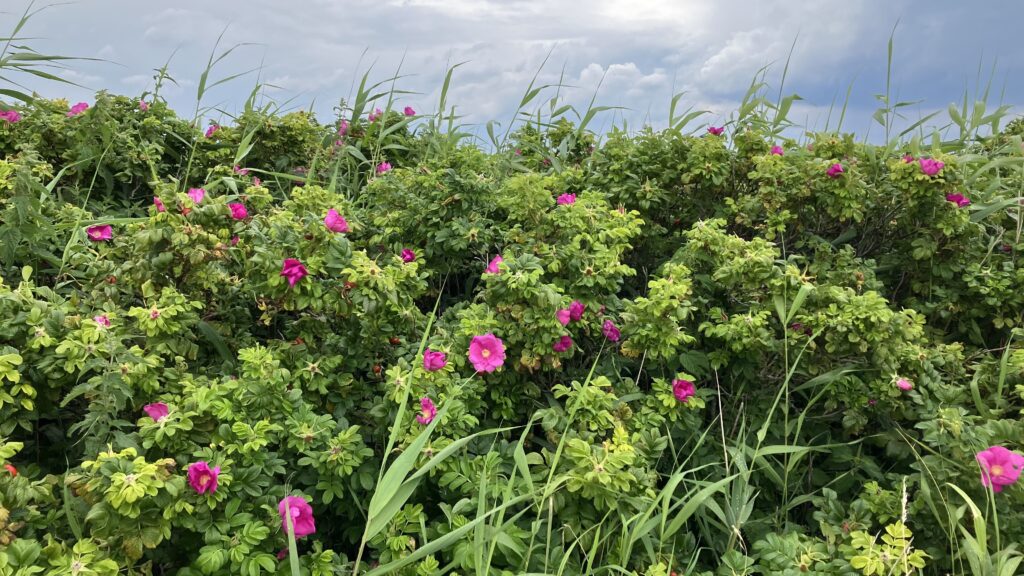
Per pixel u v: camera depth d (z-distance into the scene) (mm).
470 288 4691
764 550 2594
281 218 3352
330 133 7145
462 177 4465
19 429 2787
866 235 4824
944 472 2670
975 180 4934
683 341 3617
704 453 3387
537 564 2529
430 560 2414
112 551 2074
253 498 2387
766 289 3590
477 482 2711
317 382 3057
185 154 6535
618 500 2586
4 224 3779
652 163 5004
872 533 2814
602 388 3469
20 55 5426
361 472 2758
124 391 2504
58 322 2691
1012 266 4199
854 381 3230
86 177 5684
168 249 3037
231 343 3418
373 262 3113
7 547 1909
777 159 4434
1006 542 2578
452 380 3043
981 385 3404
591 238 3805
